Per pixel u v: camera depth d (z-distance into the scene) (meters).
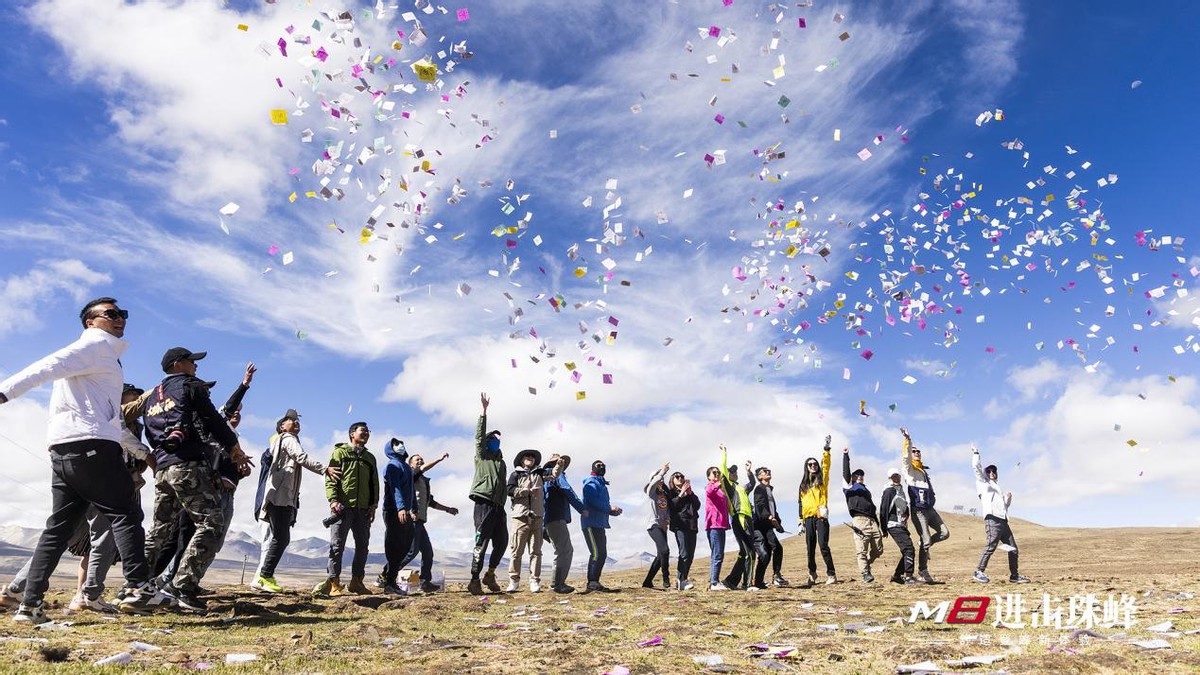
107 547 6.38
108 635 5.07
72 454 5.28
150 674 3.77
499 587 10.72
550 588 11.64
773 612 7.46
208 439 6.38
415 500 10.73
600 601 8.94
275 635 5.40
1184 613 6.60
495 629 6.17
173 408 6.17
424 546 11.01
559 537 10.88
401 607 7.62
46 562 5.40
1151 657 4.17
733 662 4.34
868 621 6.56
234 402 8.19
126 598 5.70
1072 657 4.04
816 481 12.61
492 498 10.29
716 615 7.24
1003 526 11.71
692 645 5.05
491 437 10.52
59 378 5.02
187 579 6.33
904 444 12.02
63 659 4.07
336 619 6.52
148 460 6.21
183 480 6.17
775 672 4.02
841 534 30.66
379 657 4.48
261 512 9.24
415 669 3.97
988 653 4.52
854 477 12.45
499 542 10.63
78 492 5.44
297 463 9.35
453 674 3.89
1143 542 21.31
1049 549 21.28
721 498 11.68
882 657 4.48
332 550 8.99
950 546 24.20
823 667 4.20
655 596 9.84
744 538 11.97
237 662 4.17
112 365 5.45
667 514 12.36
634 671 3.94
